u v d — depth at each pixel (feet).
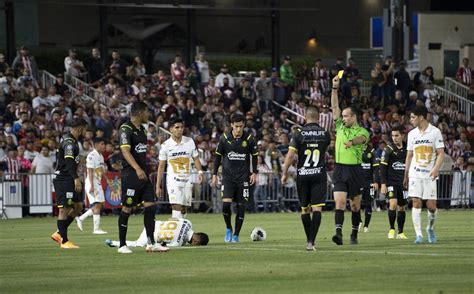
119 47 350.02
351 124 152.15
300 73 346.74
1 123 277.44
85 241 172.76
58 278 112.88
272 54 364.79
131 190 139.95
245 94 322.55
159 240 152.46
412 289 99.66
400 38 346.33
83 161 257.96
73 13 351.25
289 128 316.81
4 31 333.83
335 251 141.18
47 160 266.16
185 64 355.56
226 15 366.63
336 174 153.07
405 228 201.98
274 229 200.03
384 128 316.19
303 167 139.64
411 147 158.71
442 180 291.79
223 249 146.61
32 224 228.02
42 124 278.67
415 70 399.85
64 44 351.25
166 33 354.13
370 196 190.39
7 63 324.39
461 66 393.50
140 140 139.64
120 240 141.79
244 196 167.94
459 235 178.70
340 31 419.33
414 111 156.76
